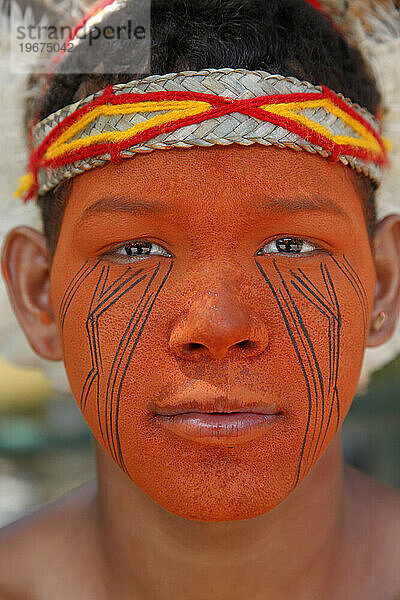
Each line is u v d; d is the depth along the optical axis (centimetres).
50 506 161
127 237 120
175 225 116
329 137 120
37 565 151
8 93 168
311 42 130
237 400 112
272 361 115
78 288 125
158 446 116
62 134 128
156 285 118
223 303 111
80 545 149
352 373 125
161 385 115
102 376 120
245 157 116
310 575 136
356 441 269
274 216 117
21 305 150
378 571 144
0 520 254
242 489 113
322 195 120
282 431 116
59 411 313
